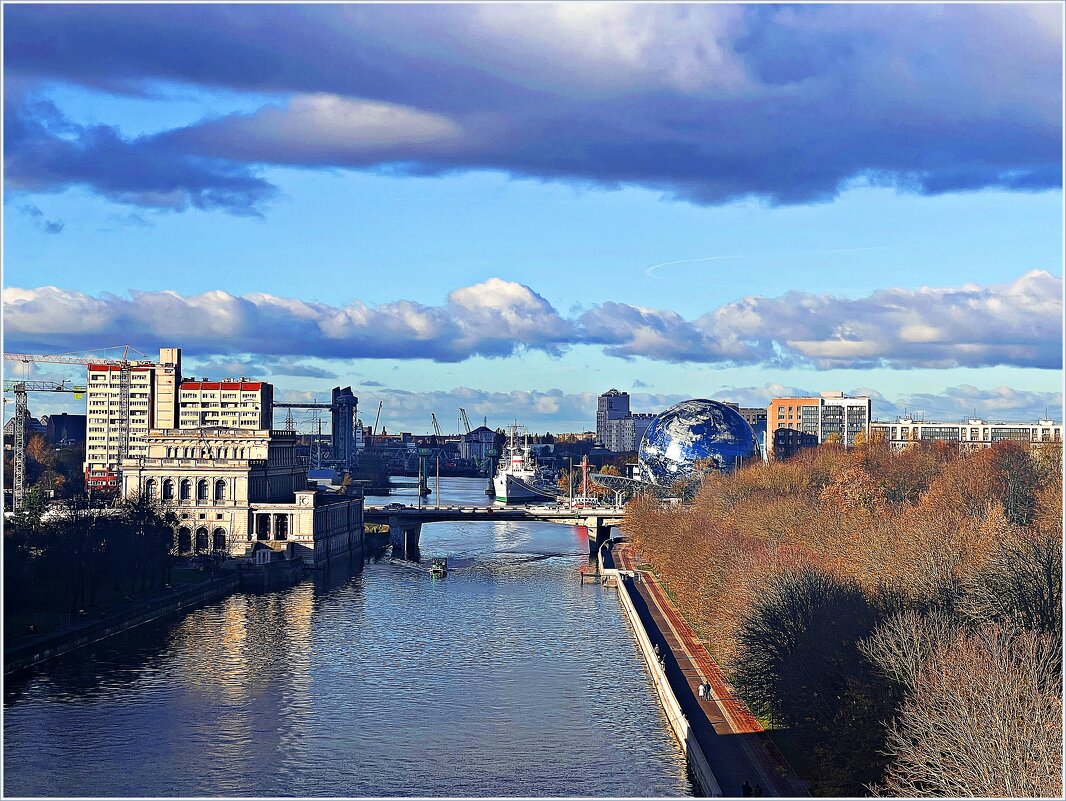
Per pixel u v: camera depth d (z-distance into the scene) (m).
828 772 187.62
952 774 156.25
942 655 179.62
